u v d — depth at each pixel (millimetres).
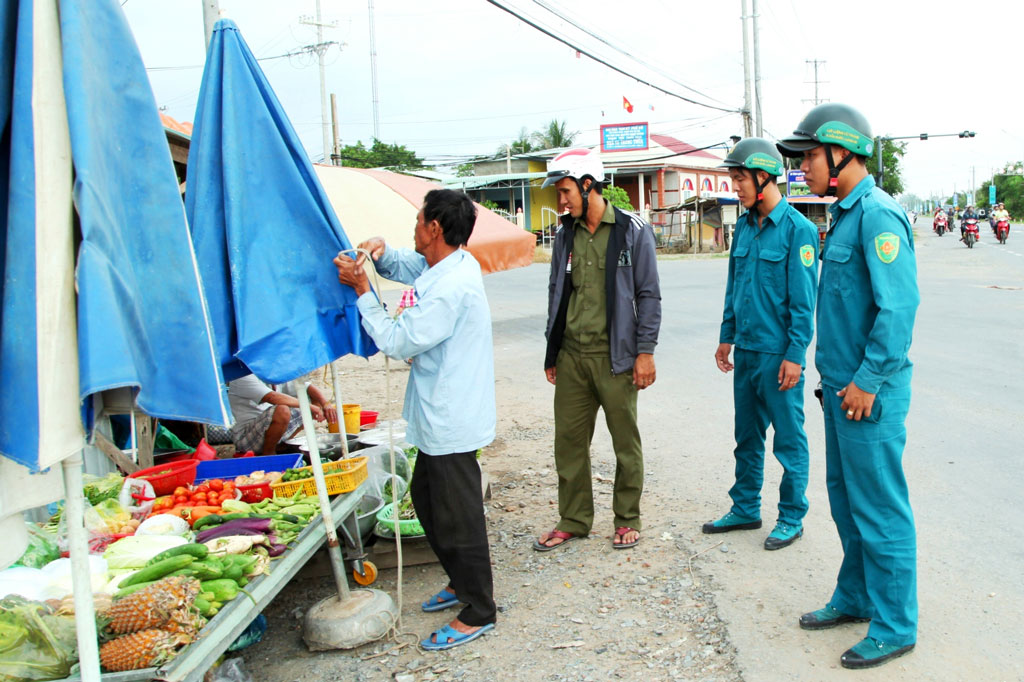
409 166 42656
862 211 3061
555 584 4117
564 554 4492
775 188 4234
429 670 3385
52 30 1936
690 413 7500
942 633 3359
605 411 4445
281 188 3213
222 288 3148
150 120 2184
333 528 3578
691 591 3904
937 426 6508
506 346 11961
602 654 3402
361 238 5102
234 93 3145
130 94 2145
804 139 3178
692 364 9805
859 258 3092
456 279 3404
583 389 4484
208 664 2621
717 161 51312
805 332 4109
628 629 3602
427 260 3572
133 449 4617
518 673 3295
